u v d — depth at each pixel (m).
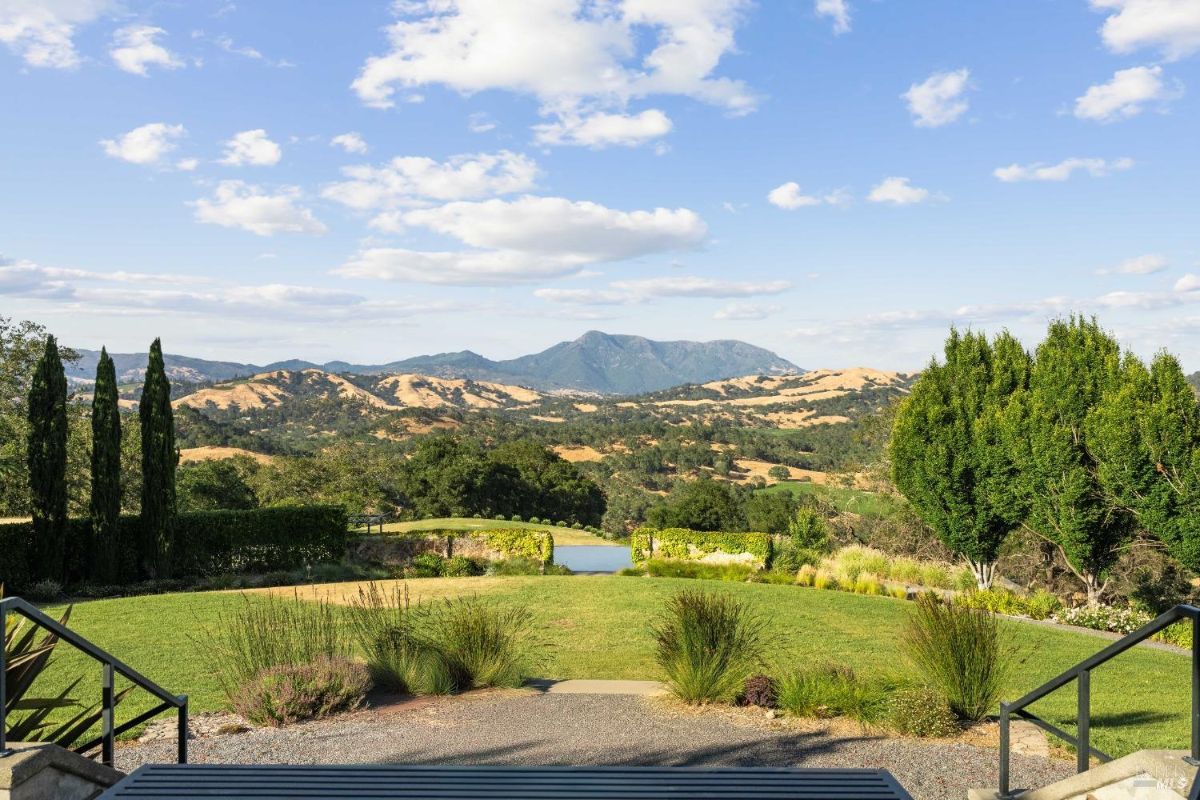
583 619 16.53
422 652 10.10
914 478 25.25
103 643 13.05
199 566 25.20
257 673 8.99
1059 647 15.30
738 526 74.75
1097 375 21.52
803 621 16.50
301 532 26.94
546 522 56.94
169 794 3.83
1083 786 4.08
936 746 7.53
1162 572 24.22
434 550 28.88
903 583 25.58
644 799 3.84
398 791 3.91
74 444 31.59
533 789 3.97
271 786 3.97
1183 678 12.80
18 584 21.55
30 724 4.84
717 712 8.84
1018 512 23.33
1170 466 19.47
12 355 29.09
